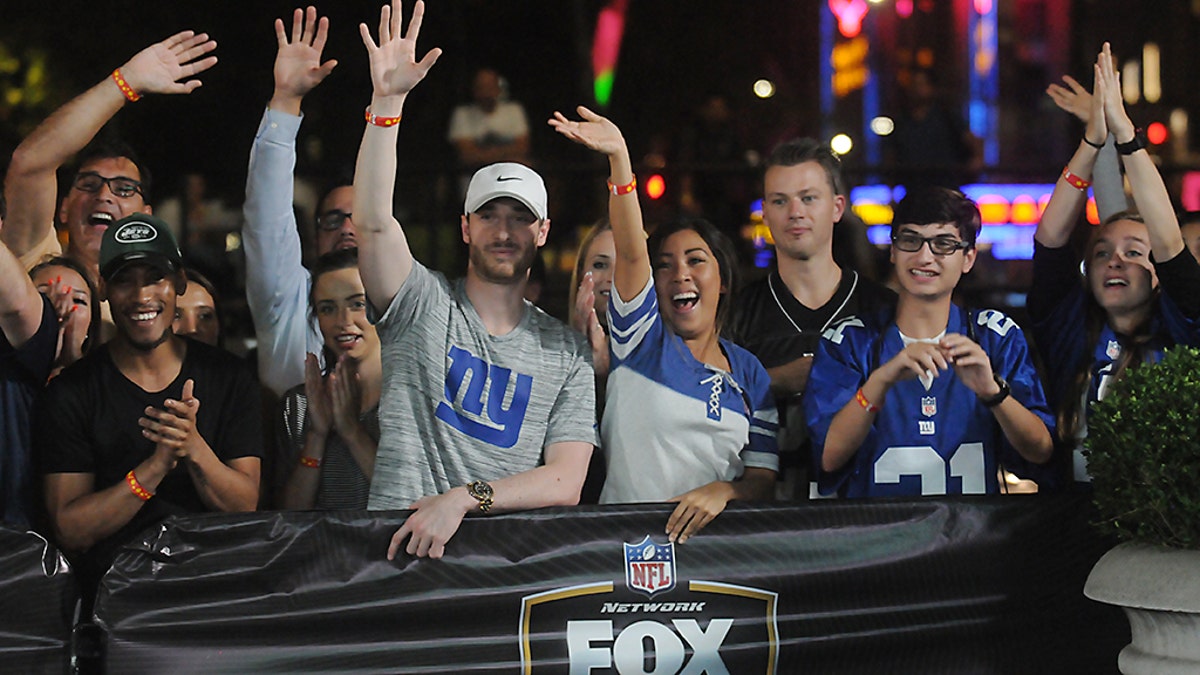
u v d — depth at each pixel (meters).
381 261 6.83
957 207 7.34
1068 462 7.69
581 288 7.80
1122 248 7.58
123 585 6.49
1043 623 7.16
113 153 8.66
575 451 7.04
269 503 7.83
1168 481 6.52
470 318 7.10
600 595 6.85
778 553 6.96
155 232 6.91
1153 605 6.49
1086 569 7.21
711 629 6.91
